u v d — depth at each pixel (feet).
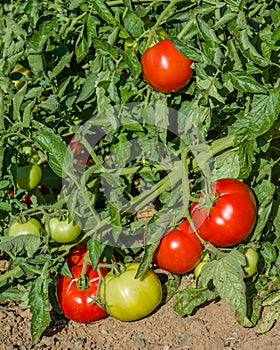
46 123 5.06
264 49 4.72
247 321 4.93
